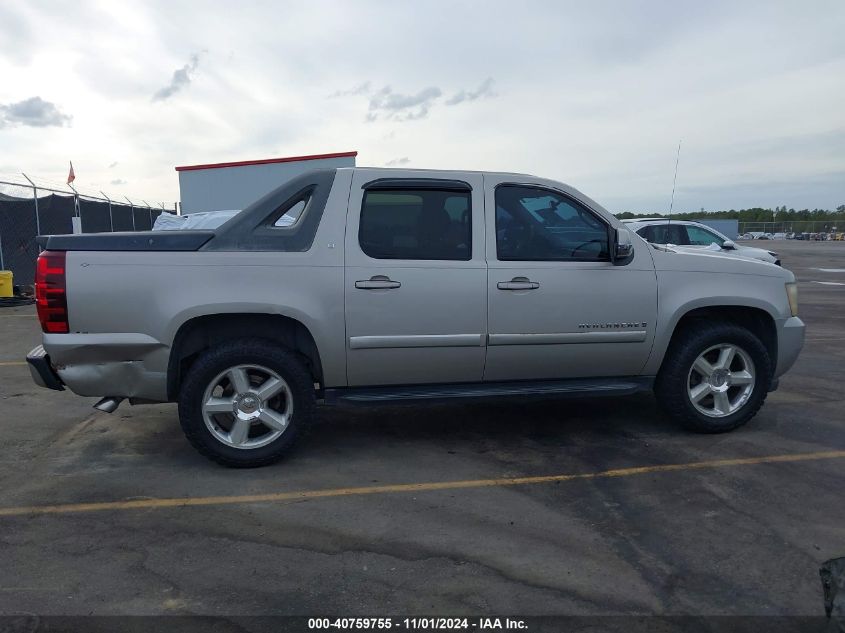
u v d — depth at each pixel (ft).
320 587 9.64
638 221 41.75
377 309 14.02
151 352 13.33
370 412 18.60
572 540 11.07
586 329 15.10
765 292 16.25
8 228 48.75
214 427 13.99
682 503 12.49
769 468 14.23
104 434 16.58
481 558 10.48
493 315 14.57
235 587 9.64
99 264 13.11
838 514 12.03
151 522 11.71
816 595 9.48
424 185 14.52
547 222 15.17
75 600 9.29
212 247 13.62
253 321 14.32
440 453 15.26
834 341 29.86
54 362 13.26
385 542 11.00
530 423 17.51
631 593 9.51
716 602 9.30
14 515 11.98
